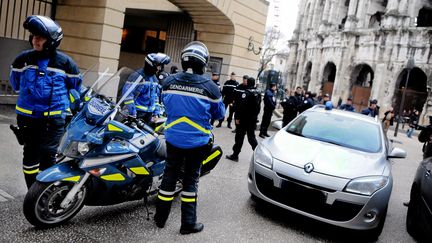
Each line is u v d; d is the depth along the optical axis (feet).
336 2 158.10
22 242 11.54
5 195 14.67
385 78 127.24
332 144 18.61
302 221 17.07
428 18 143.13
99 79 14.92
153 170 14.53
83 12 33.99
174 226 14.34
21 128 13.33
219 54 51.31
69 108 13.88
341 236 16.24
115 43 34.71
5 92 31.81
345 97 142.82
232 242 13.83
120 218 14.34
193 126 13.17
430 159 18.99
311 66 173.27
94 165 12.25
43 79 12.85
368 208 14.96
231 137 36.63
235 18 49.44
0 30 34.60
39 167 14.19
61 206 12.09
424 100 121.80
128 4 56.24
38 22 12.23
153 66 18.83
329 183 15.06
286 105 45.03
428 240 15.52
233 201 18.25
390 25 125.80
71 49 34.71
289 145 17.76
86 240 12.29
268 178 16.20
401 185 29.40
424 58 116.16
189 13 50.42
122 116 13.56
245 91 25.77
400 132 97.96
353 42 140.97
